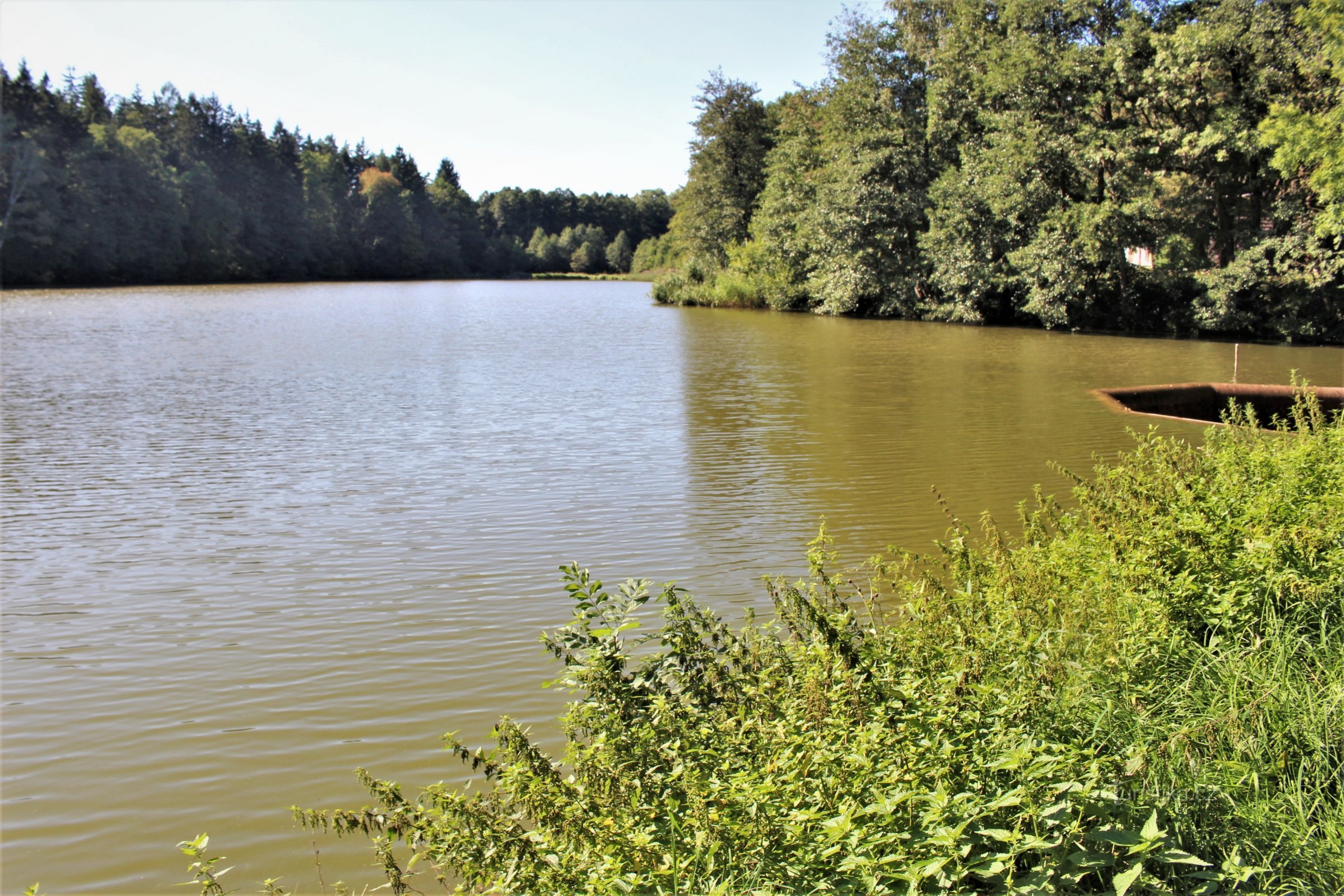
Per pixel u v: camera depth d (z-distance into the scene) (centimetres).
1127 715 420
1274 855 339
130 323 4141
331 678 684
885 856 305
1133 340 3309
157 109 9419
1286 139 2891
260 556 977
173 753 582
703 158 6406
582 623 436
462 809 349
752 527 1045
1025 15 3641
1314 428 801
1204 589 515
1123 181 3416
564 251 14388
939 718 360
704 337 3538
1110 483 670
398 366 2598
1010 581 524
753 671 448
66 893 452
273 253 9612
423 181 12794
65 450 1500
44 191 7100
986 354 2859
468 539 1020
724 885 281
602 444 1524
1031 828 329
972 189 3800
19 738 606
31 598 866
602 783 348
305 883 448
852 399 1966
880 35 4231
